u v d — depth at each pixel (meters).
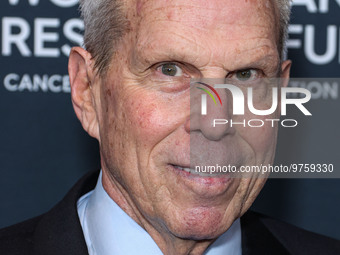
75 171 4.32
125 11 2.15
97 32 2.29
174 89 2.08
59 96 4.29
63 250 2.39
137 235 2.37
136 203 2.23
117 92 2.19
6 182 4.25
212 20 1.99
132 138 2.15
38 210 4.29
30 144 4.27
